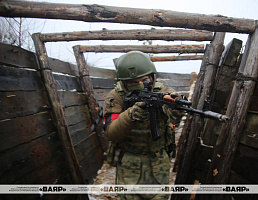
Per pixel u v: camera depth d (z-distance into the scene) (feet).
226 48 8.87
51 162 8.35
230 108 6.37
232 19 5.52
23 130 7.09
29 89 8.02
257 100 5.74
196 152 8.48
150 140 6.01
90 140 13.32
